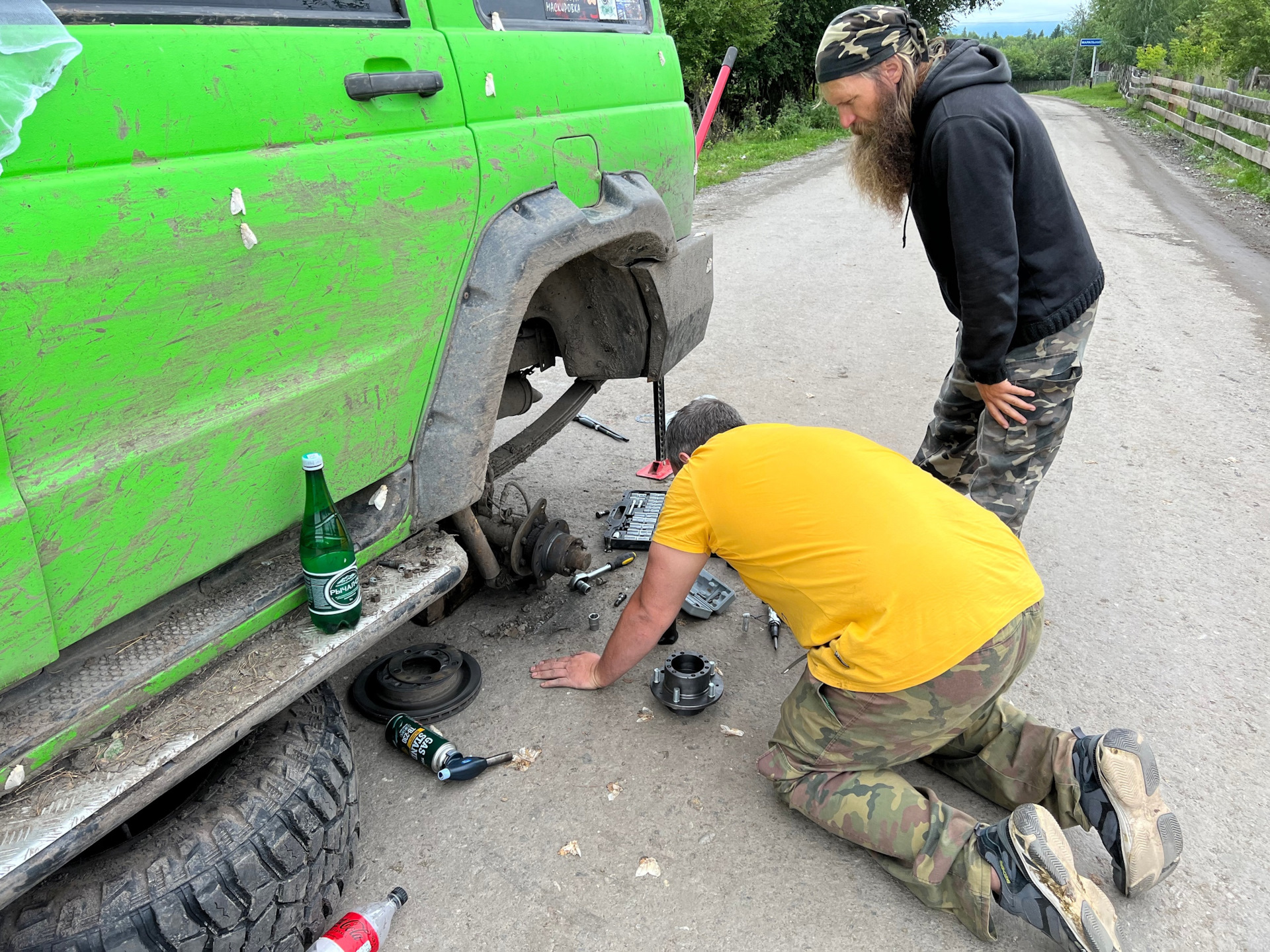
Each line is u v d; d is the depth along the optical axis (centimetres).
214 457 156
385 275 184
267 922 168
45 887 151
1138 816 201
